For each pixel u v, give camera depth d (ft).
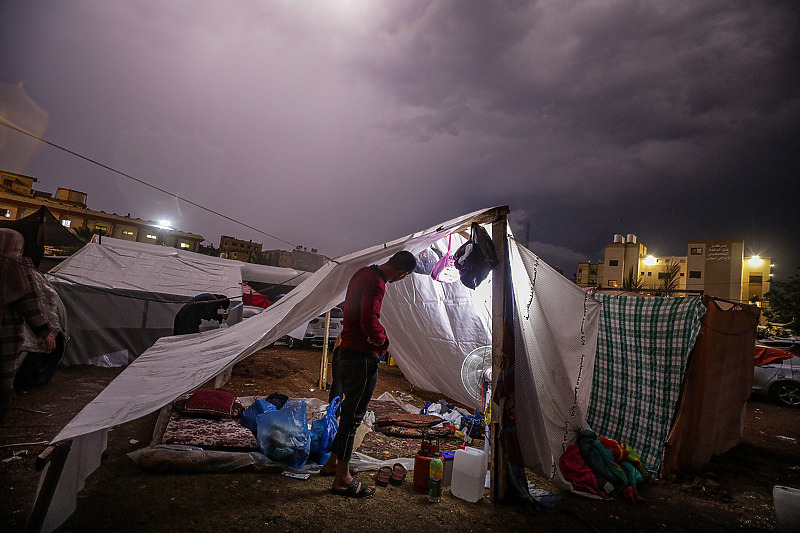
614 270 144.25
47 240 30.63
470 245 12.48
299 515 9.64
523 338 12.30
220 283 30.78
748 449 18.61
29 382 18.44
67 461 7.79
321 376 24.31
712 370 15.57
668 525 11.04
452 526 9.92
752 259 134.31
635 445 15.62
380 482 11.73
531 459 12.14
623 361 16.60
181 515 9.19
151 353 13.28
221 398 15.37
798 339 37.73
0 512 8.68
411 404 21.86
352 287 11.40
